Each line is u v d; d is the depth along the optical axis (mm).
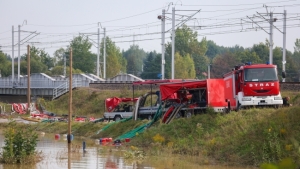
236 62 185750
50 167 39938
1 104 117125
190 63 188250
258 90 51125
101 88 120375
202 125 50500
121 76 139375
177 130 52094
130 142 56094
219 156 42781
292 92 77062
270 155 38594
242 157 40688
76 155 48250
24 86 147375
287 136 39594
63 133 75875
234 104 54062
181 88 59281
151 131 55250
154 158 45094
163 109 60438
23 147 42750
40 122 87125
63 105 117625
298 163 33875
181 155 46156
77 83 132250
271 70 51656
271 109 47781
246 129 44219
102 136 66000
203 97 58531
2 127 83125
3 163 41906
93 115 103625
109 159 45156
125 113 75750
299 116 41875
